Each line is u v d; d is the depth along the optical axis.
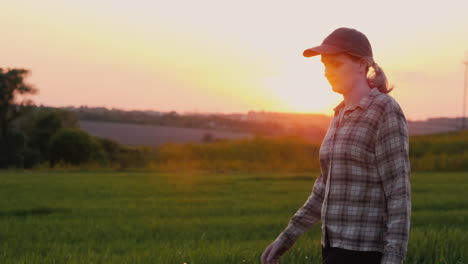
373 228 3.28
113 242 9.83
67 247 9.02
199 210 15.27
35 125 84.19
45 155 80.00
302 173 38.97
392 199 3.18
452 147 54.91
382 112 3.30
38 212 15.23
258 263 6.74
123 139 107.50
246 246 8.29
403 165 3.20
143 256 7.39
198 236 10.50
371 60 3.45
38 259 7.55
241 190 22.17
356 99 3.44
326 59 3.49
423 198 18.88
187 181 27.12
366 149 3.29
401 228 3.11
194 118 139.38
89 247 9.02
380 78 3.52
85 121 133.25
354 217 3.31
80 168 46.06
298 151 52.81
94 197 19.11
